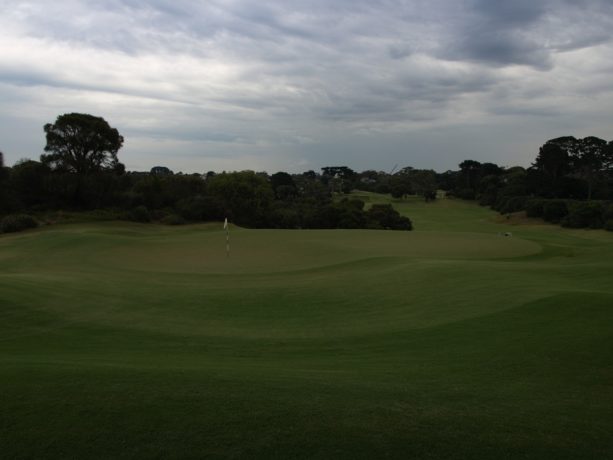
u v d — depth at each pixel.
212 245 34.91
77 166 65.19
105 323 14.54
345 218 81.56
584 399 8.11
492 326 12.74
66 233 40.69
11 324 13.95
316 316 15.48
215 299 17.62
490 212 119.44
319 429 6.68
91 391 7.52
